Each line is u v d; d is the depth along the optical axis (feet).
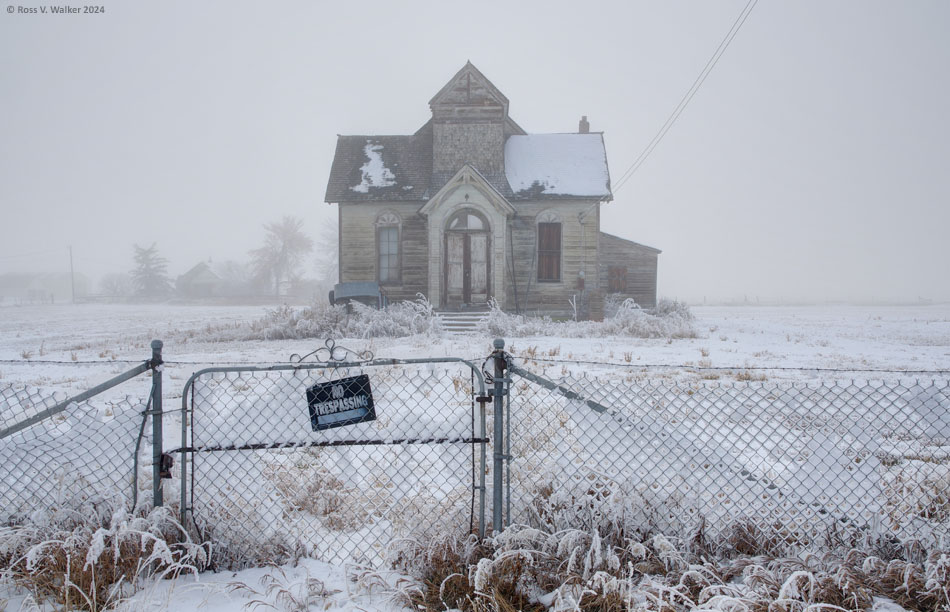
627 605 11.55
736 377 34.71
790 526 14.21
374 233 92.38
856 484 14.47
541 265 91.61
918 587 12.43
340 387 14.44
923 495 14.48
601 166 95.96
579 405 14.60
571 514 14.25
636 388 28.35
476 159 94.73
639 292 113.70
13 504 14.35
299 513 16.12
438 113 95.09
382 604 12.21
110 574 12.76
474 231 88.53
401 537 13.84
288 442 14.38
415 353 47.06
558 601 11.78
